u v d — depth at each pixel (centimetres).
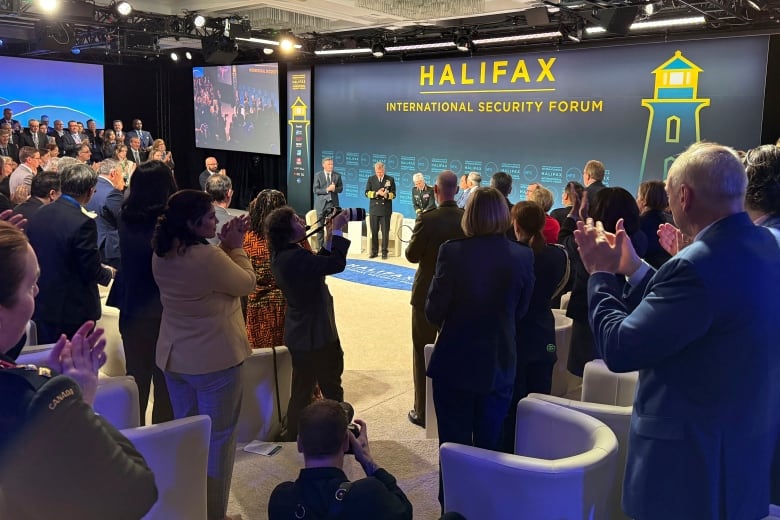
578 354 316
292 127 1226
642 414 148
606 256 158
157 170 268
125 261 271
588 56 876
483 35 923
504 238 236
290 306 313
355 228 1027
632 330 139
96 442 97
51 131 1202
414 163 1075
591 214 297
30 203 330
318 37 1069
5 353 100
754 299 136
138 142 1185
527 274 235
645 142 843
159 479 194
